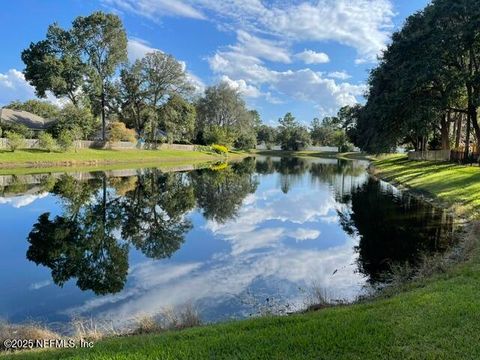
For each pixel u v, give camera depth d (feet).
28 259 35.09
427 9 93.09
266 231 47.70
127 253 37.52
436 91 91.56
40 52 163.73
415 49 89.40
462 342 13.99
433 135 146.41
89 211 58.08
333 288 27.73
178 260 35.29
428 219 51.34
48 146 142.00
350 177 122.62
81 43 171.53
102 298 26.25
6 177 97.09
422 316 16.39
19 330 20.12
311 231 47.73
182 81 199.21
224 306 24.58
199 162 186.29
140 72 193.16
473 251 30.17
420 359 13.01
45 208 59.41
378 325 15.65
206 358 13.43
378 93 111.45
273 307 24.16
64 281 29.63
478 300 17.95
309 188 93.20
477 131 93.91
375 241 41.70
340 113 327.47
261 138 395.55
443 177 77.97
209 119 280.92
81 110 162.20
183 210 61.62
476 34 79.20
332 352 13.55
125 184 90.38
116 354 14.26
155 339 16.35
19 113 181.37
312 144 406.62
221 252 38.06
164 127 217.56
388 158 185.26
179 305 24.80
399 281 27.40
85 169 125.18
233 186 95.30
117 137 181.88
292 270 32.40
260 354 13.55
